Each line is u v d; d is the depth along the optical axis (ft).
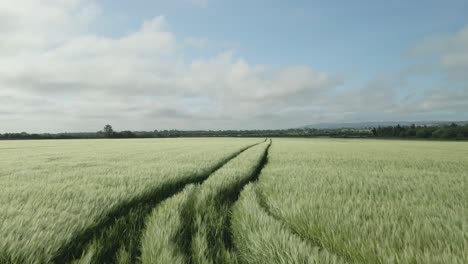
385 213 10.16
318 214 9.87
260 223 8.88
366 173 24.40
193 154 47.83
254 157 39.65
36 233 7.48
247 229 8.51
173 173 21.67
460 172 26.25
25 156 44.91
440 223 9.16
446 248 6.73
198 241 7.59
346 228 8.23
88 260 6.46
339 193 14.96
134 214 10.65
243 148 72.74
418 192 15.29
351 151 64.44
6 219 8.96
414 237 7.55
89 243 7.80
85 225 8.64
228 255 6.95
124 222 9.57
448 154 56.90
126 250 7.66
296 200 12.51
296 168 28.27
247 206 11.32
